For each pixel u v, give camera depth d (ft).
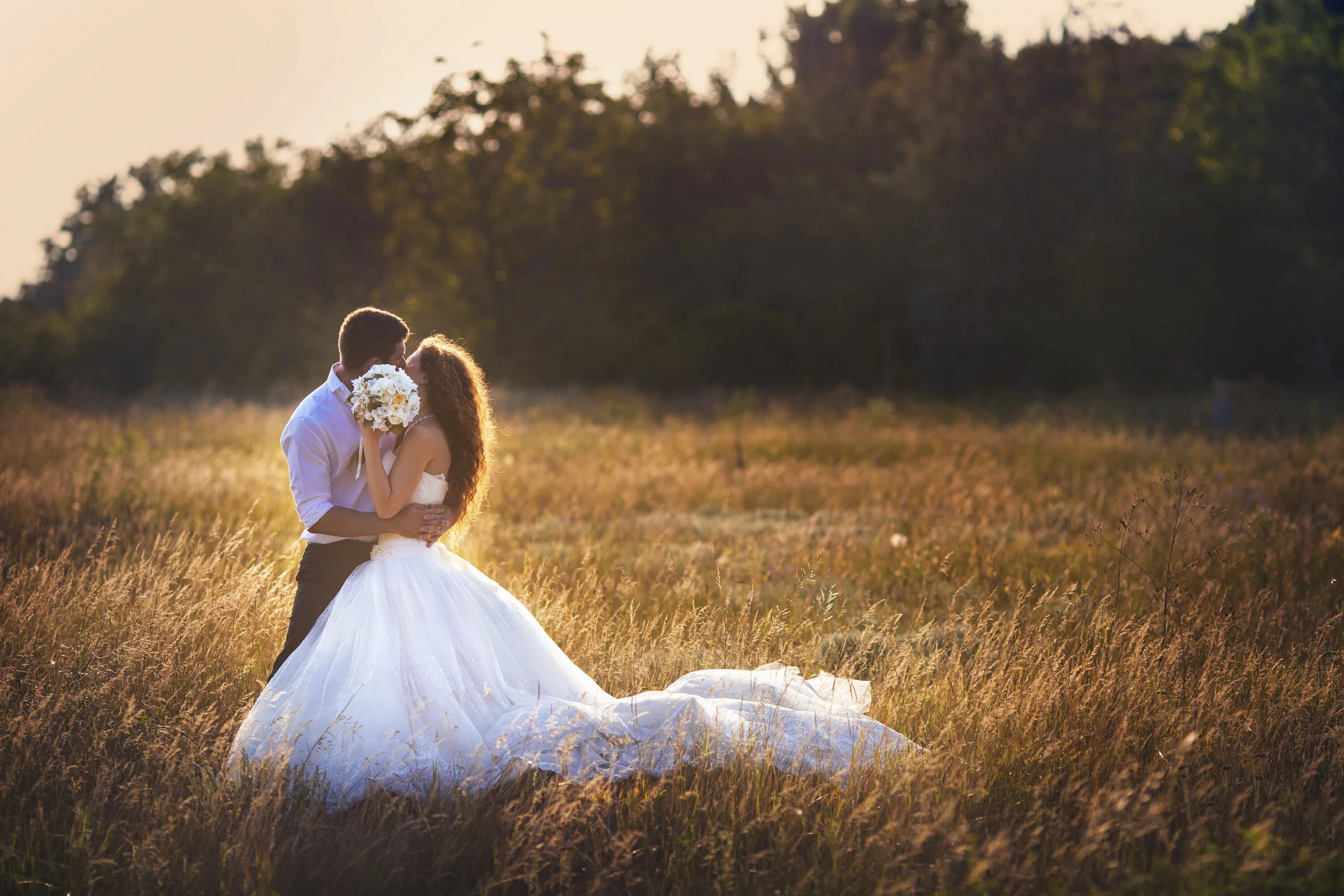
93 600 18.43
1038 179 100.68
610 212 148.77
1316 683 15.84
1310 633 19.22
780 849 11.17
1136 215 93.91
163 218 132.36
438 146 140.05
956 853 10.60
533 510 35.86
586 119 145.69
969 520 33.53
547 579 22.61
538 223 144.56
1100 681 15.47
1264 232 90.43
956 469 44.52
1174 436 57.57
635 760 13.01
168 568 20.34
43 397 90.89
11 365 112.88
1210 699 15.15
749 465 46.83
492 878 11.05
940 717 15.16
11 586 18.63
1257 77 95.71
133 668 15.37
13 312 120.37
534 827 11.19
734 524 34.12
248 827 11.25
